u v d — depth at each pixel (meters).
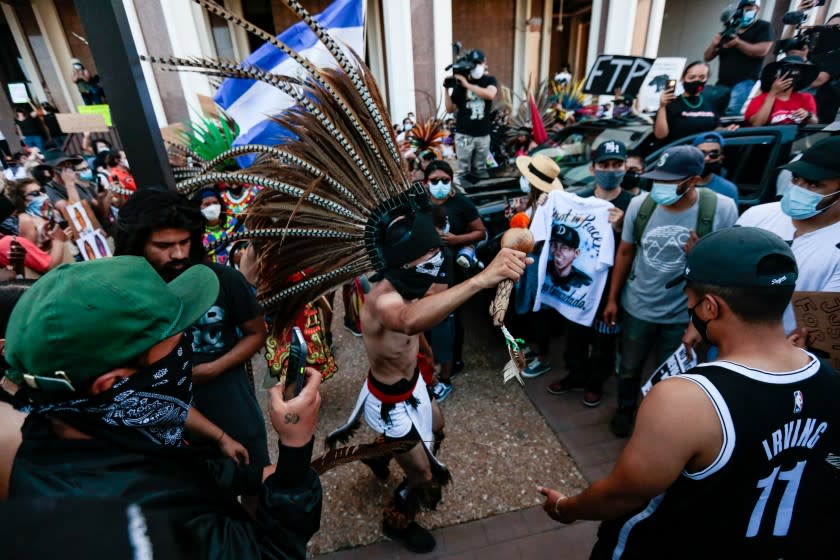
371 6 10.86
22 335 0.67
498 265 1.17
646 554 1.15
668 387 0.98
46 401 0.71
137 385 0.75
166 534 0.54
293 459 0.87
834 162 1.61
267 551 0.82
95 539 0.44
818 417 0.96
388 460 2.31
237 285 1.73
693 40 12.70
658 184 2.19
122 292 0.70
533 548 2.09
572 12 14.34
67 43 10.80
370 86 1.37
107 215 4.09
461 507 2.32
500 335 3.94
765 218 2.01
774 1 9.73
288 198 1.45
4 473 1.00
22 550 0.40
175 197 1.46
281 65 2.01
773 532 0.99
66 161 5.62
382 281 1.64
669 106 4.21
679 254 2.28
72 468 0.68
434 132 5.73
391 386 1.81
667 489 1.06
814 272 1.81
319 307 2.63
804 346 1.63
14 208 2.58
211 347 1.73
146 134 1.33
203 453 0.87
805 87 3.84
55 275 0.70
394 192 1.39
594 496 1.16
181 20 7.42
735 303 1.00
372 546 2.15
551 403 3.08
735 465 0.94
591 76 5.34
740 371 0.95
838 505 0.99
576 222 2.72
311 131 1.36
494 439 2.79
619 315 2.72
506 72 13.47
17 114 9.23
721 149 2.82
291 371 0.92
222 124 2.89
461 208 3.27
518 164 3.01
